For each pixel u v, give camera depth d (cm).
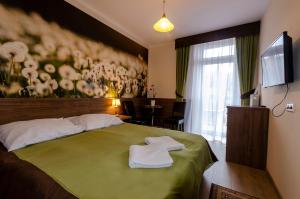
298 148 145
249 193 187
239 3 275
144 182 98
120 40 382
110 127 251
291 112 165
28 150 148
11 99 198
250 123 255
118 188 91
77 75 282
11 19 198
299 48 151
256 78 348
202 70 409
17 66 205
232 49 372
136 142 178
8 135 157
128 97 416
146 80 491
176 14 313
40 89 229
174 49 461
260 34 331
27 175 88
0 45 190
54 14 244
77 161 126
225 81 382
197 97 420
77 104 279
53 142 171
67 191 81
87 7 288
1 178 93
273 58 203
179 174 111
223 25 358
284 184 172
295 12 163
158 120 484
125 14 318
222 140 383
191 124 429
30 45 217
